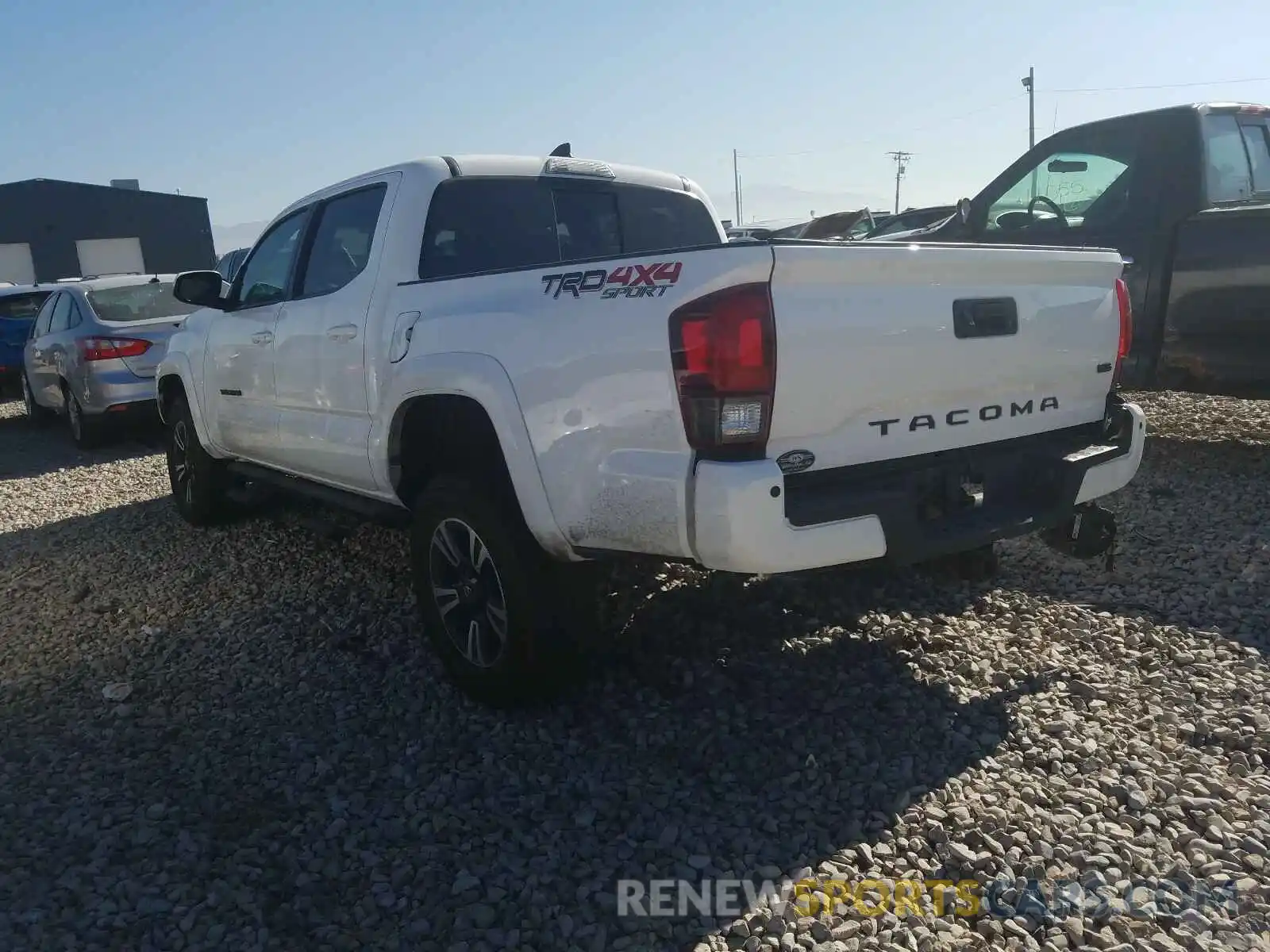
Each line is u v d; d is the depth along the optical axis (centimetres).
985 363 342
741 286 281
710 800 311
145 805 318
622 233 488
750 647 414
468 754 343
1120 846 280
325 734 363
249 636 459
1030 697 369
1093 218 666
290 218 524
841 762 327
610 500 310
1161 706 359
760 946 247
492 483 365
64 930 258
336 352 439
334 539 548
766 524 282
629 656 405
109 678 422
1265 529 534
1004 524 341
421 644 438
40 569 591
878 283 308
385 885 275
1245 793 303
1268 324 578
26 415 1323
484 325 348
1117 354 397
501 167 446
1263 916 251
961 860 275
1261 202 647
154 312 1020
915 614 446
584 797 315
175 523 676
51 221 3719
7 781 337
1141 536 535
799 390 293
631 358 299
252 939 254
